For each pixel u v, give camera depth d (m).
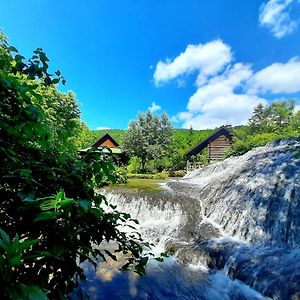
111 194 12.09
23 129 1.39
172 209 10.34
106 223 1.72
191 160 31.67
